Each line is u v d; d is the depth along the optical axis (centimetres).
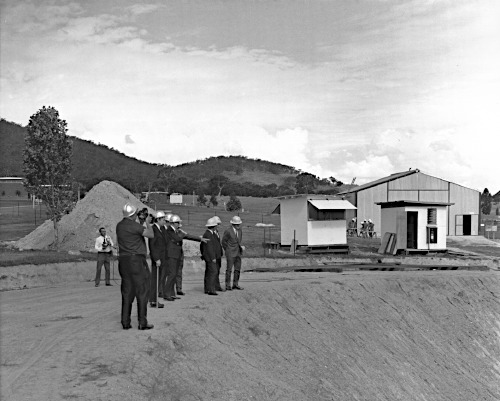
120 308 1700
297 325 2178
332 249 4256
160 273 1894
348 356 2175
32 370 1023
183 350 1320
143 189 15988
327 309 2502
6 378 975
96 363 1080
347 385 1903
